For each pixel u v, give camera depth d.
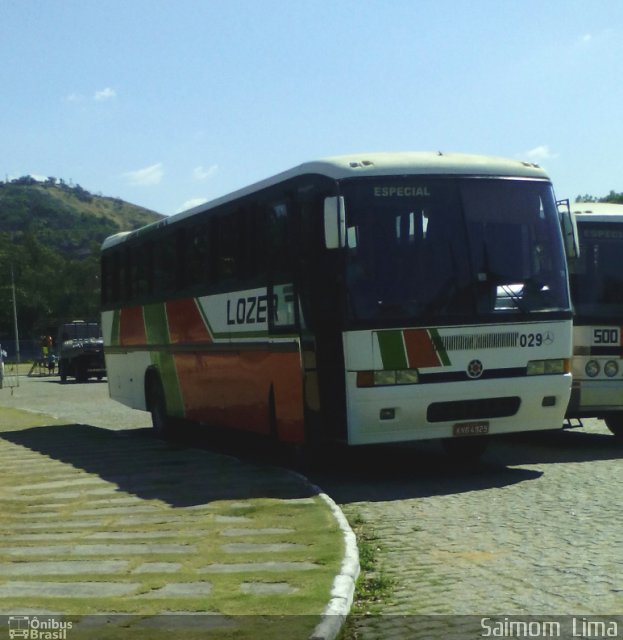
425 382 11.05
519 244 11.69
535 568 7.16
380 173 11.27
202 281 15.06
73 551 7.80
